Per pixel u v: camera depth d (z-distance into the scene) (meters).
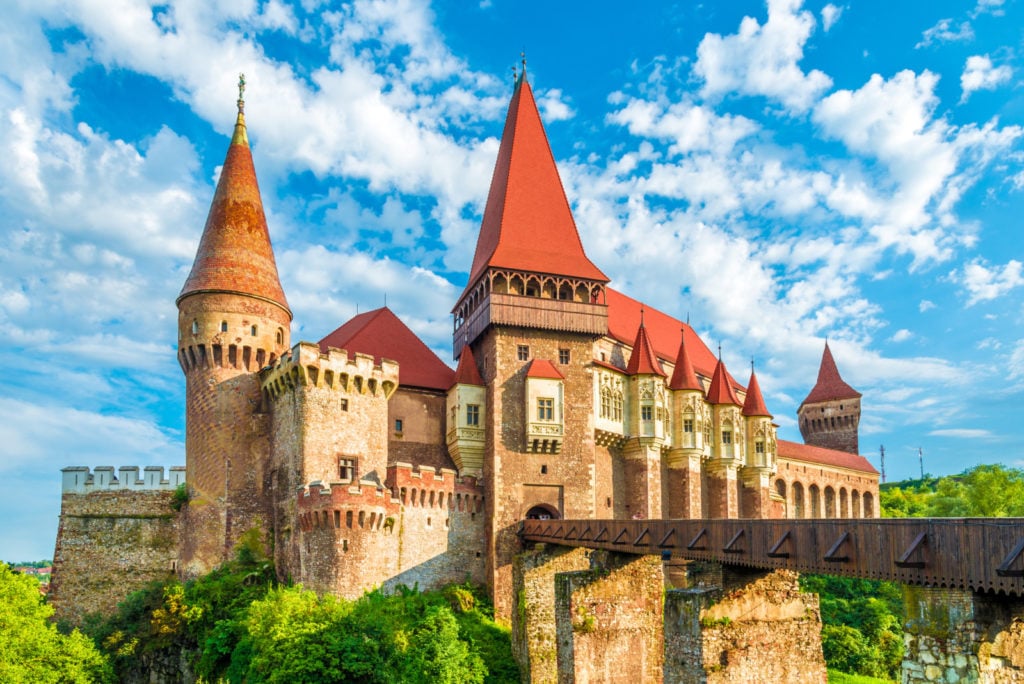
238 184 68.94
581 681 48.03
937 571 26.17
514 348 69.50
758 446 90.75
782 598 35.50
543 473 67.81
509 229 74.19
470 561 65.19
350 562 56.22
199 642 55.94
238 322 65.44
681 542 40.19
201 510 62.81
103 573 63.72
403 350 73.88
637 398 75.62
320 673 46.28
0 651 50.06
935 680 26.50
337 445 62.47
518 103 81.56
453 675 51.44
